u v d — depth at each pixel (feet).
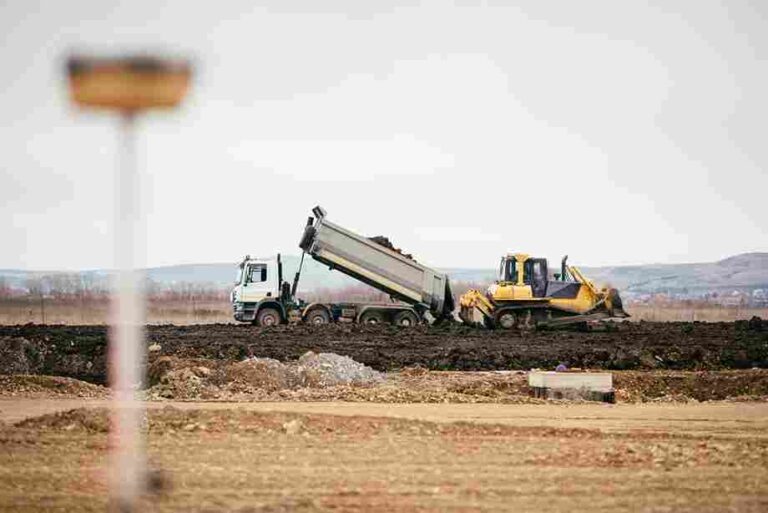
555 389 304.91
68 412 226.38
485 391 310.04
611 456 194.49
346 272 524.52
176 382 304.30
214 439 205.46
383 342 441.27
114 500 150.41
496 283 534.37
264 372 316.40
